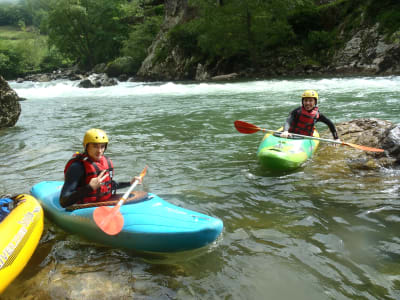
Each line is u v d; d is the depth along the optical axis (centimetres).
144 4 4328
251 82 1891
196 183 423
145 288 233
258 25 2350
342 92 1202
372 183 396
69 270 254
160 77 2914
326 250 269
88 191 293
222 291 229
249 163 496
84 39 4484
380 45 1931
